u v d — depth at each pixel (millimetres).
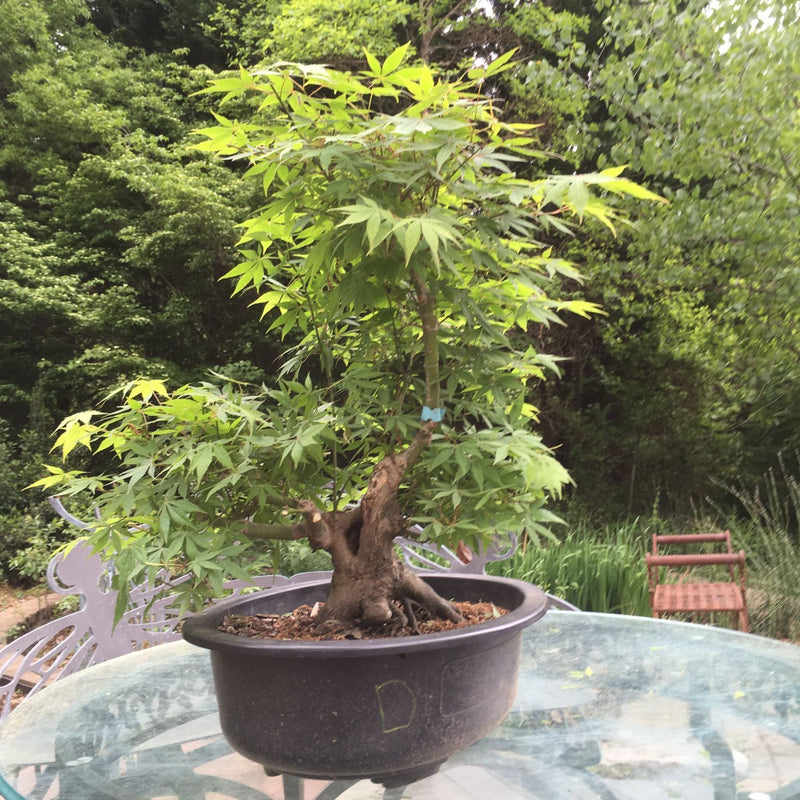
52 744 1122
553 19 5336
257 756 875
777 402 6535
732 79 3980
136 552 844
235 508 973
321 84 810
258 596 1107
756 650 1452
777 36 3850
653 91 4246
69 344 7844
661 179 5578
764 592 3969
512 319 1016
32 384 7758
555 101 4965
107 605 1978
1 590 5199
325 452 1052
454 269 792
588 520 6258
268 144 860
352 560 970
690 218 4230
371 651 789
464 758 1021
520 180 865
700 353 5715
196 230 7211
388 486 950
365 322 1027
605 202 898
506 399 1040
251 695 861
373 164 798
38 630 1830
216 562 876
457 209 904
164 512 854
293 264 1018
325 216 890
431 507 978
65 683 1418
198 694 1346
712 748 1012
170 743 1127
